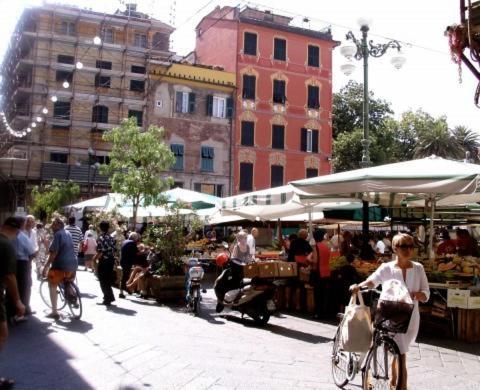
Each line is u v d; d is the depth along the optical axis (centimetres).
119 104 3825
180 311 1140
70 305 992
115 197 1798
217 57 4416
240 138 4112
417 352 808
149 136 1712
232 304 1047
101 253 1188
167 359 703
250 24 4219
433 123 5678
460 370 703
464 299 884
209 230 2778
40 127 3644
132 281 1354
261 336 898
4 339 570
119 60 3944
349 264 1120
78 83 3772
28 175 3534
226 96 4106
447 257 1048
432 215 1134
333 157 4675
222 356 733
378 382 529
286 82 4306
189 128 3956
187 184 3906
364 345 543
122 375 624
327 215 1892
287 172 4256
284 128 4275
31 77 3791
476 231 2345
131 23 4050
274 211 1591
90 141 3731
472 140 6316
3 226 738
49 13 3838
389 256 1230
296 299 1216
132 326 934
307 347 816
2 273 569
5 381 564
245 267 1042
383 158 4603
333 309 1123
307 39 4422
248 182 4119
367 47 1491
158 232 1315
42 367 651
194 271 1134
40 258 1650
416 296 535
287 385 602
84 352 730
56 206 3075
